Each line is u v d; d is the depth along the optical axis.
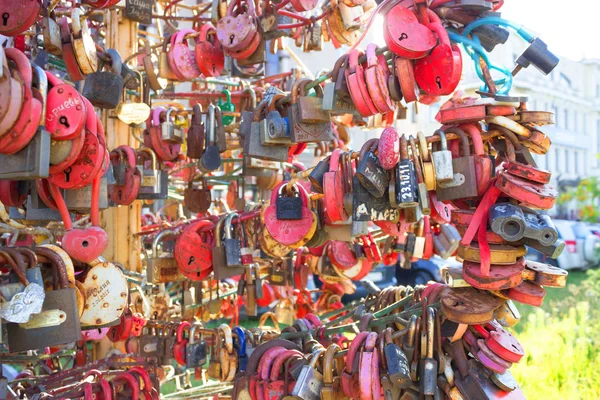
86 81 2.25
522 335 5.33
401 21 1.67
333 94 1.87
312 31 3.03
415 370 1.78
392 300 2.46
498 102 1.61
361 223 1.85
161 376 2.91
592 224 13.75
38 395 1.97
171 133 2.85
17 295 1.36
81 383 2.05
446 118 1.67
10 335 1.43
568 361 4.42
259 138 2.24
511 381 1.72
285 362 2.06
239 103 3.68
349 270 3.14
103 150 1.63
